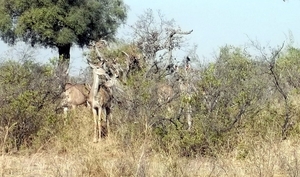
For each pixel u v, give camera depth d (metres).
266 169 12.63
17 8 52.72
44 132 17.28
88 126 18.70
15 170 13.94
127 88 17.41
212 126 15.61
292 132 15.97
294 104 17.25
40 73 20.27
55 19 52.28
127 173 12.69
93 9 53.88
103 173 12.97
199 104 16.23
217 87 16.44
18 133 17.39
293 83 19.69
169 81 19.02
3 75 18.78
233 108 16.22
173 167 12.62
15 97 18.09
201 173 12.96
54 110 19.11
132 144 14.98
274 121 16.22
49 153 16.20
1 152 16.36
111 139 16.59
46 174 13.49
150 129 15.55
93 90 18.52
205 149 15.27
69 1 53.31
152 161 13.37
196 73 17.55
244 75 18.61
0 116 17.33
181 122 16.12
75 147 16.28
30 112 17.42
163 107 16.59
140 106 16.78
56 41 52.84
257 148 14.20
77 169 13.23
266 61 20.03
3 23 52.72
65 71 22.39
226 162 13.68
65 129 17.73
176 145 15.03
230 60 19.97
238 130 15.86
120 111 17.94
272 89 18.72
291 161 13.25
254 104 16.59
